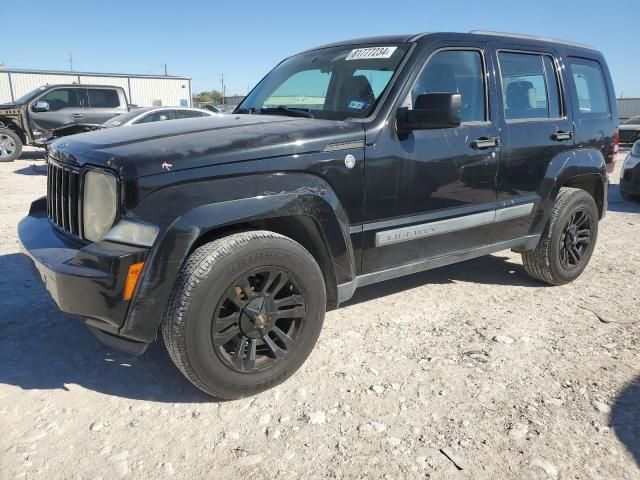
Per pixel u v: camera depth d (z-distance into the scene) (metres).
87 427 2.62
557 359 3.38
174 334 2.59
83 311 2.58
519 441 2.55
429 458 2.43
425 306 4.27
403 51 3.60
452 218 3.75
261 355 2.97
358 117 3.37
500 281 4.93
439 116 3.14
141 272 2.51
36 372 3.13
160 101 35.94
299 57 4.39
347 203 3.19
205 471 2.34
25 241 3.10
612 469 2.37
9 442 2.49
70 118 14.81
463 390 3.00
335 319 3.98
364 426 2.66
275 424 2.68
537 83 4.39
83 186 2.81
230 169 2.74
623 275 5.15
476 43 3.92
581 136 4.69
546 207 4.46
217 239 2.72
